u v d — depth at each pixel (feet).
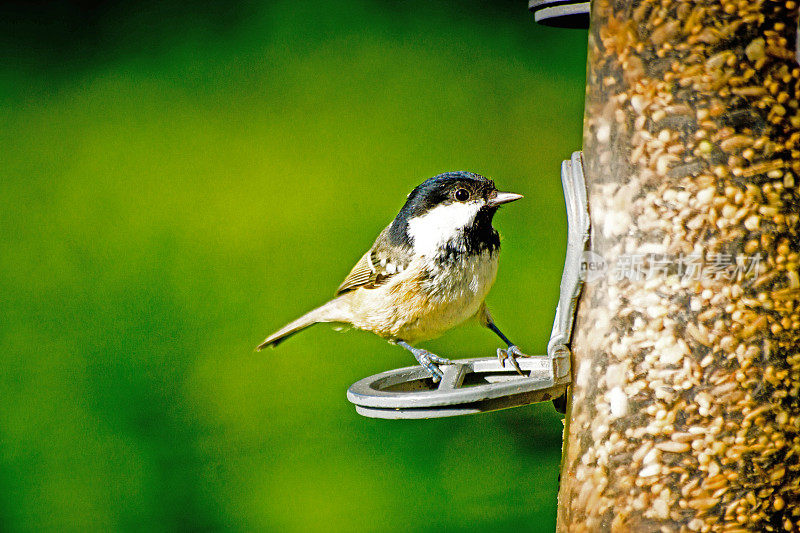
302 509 33.22
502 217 36.14
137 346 36.42
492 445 34.37
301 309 36.76
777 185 17.10
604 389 17.94
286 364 35.81
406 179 38.29
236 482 33.63
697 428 17.22
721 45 17.11
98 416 35.29
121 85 41.19
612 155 17.92
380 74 40.42
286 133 39.29
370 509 32.71
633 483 17.66
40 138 40.11
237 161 39.04
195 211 38.40
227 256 37.47
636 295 17.60
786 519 17.11
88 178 39.09
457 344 34.88
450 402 17.30
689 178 17.28
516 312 34.81
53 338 36.47
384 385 20.83
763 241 17.04
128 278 37.32
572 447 18.62
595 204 18.07
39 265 37.60
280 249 37.55
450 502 32.89
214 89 40.86
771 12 17.02
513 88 39.70
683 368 17.28
